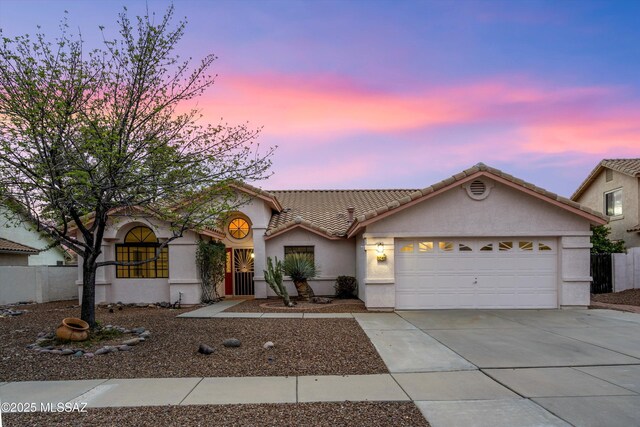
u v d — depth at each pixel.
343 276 17.05
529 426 4.80
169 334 9.65
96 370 6.96
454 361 7.47
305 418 5.02
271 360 7.50
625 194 21.47
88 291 9.62
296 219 17.31
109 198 9.16
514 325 10.72
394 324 10.90
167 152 9.19
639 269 17.67
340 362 7.40
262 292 17.06
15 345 8.78
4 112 8.28
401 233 13.12
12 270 17.25
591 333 9.73
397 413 5.17
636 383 6.27
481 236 13.15
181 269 15.29
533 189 12.81
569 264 13.13
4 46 8.73
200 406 5.38
